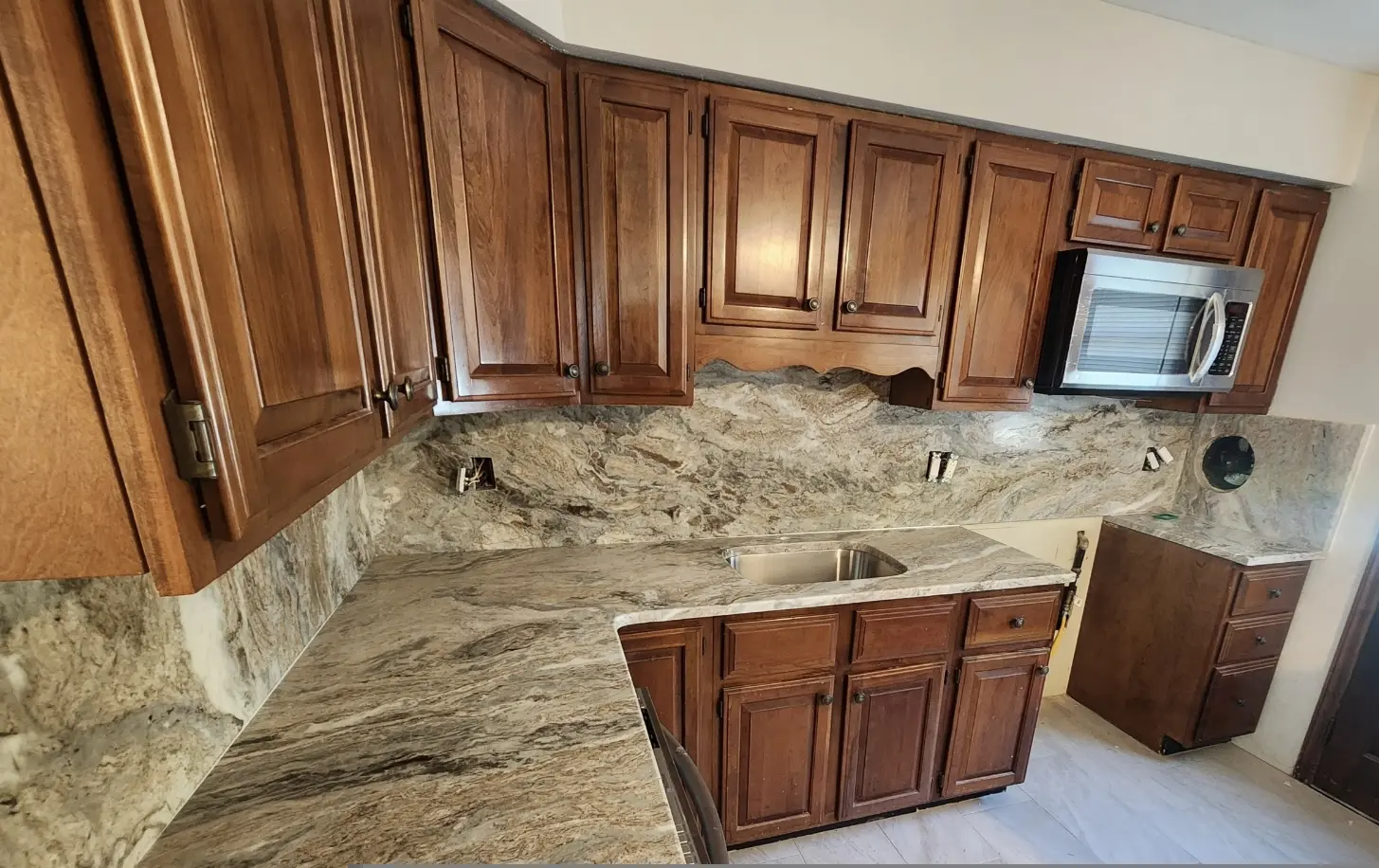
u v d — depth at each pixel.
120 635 0.64
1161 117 1.62
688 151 1.32
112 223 0.33
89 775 0.60
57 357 0.34
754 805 1.58
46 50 0.30
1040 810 1.87
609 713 0.94
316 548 1.20
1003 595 1.66
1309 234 1.97
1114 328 1.71
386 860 0.66
